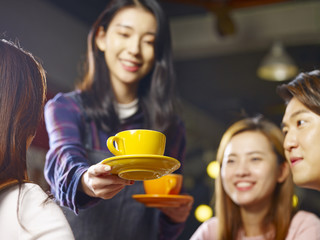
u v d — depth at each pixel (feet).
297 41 20.89
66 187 4.05
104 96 5.06
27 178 3.16
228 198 5.35
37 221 2.85
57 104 4.89
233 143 5.27
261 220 5.16
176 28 21.45
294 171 4.21
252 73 24.80
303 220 4.99
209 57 22.79
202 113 29.50
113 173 3.28
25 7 16.06
